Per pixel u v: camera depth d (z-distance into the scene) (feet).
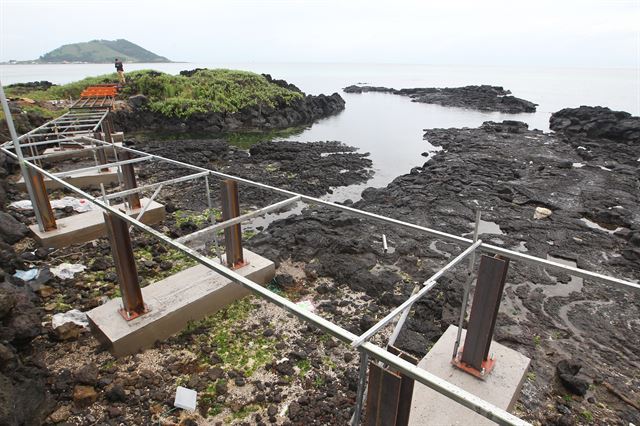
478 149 55.16
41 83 87.35
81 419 10.84
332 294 17.78
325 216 27.48
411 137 69.67
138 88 79.05
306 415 11.18
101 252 19.77
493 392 10.83
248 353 13.56
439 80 343.46
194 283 15.83
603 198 34.22
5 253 16.83
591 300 18.69
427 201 32.24
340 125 86.43
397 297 17.25
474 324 10.96
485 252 10.74
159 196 30.96
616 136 66.49
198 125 75.87
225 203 16.12
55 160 35.99
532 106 118.93
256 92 88.69
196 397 11.61
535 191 35.76
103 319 13.61
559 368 13.56
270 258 20.10
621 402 12.73
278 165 46.50
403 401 6.29
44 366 12.27
